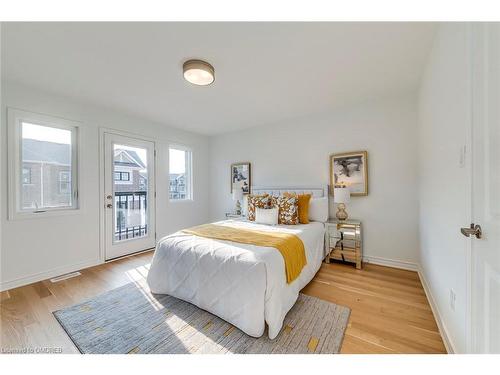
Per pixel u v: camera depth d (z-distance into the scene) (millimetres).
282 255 1680
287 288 1664
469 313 967
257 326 1400
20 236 2232
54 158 2520
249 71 2033
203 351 1317
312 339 1407
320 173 3230
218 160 4500
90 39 1558
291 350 1314
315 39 1589
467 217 990
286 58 1830
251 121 3611
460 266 1106
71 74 2055
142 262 2904
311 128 3301
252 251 1633
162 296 1979
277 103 2836
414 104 2531
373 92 2541
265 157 3818
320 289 2104
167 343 1388
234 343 1380
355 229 2670
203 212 4496
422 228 2260
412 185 2559
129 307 1803
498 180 724
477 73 888
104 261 2900
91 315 1690
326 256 2840
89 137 2768
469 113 956
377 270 2570
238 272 1526
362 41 1619
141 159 3406
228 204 4363
